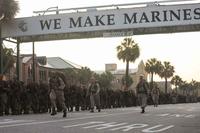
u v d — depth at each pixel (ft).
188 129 64.39
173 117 94.53
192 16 152.66
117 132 58.03
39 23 163.43
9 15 161.89
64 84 96.68
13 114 114.73
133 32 162.50
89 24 159.43
